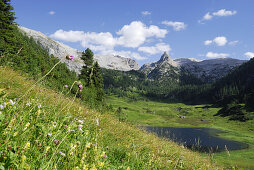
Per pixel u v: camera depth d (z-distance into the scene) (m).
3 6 33.53
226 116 137.75
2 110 2.43
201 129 100.44
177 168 5.39
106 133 5.84
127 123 10.87
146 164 4.00
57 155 2.21
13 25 36.31
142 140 7.50
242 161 27.09
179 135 73.56
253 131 90.50
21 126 2.23
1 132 1.94
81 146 2.75
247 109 128.00
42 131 2.42
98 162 2.27
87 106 8.99
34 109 2.98
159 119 140.88
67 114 3.40
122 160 3.76
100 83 49.50
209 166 7.16
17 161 1.66
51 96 5.06
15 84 5.20
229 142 62.16
